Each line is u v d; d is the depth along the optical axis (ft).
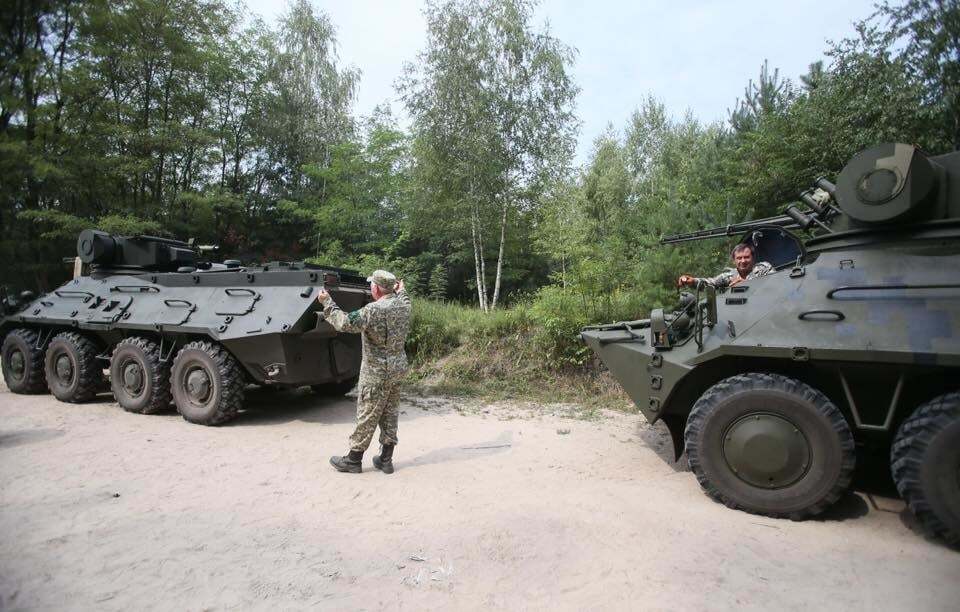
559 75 49.98
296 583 8.77
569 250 47.98
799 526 11.34
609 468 15.34
